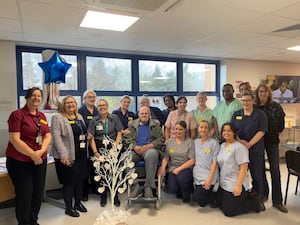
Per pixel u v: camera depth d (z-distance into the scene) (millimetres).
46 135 2693
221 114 3658
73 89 4859
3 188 2785
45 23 3234
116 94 5238
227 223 2805
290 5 2664
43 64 3699
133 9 2729
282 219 2891
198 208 3207
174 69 5805
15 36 3873
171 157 3416
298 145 4445
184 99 3732
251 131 3088
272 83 6539
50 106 3723
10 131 2443
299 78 6809
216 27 3465
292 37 4051
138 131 3459
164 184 3607
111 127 3330
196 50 5078
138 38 4062
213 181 3189
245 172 2957
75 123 2996
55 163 2943
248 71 6320
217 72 6246
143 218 2943
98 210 3154
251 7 2715
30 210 2617
